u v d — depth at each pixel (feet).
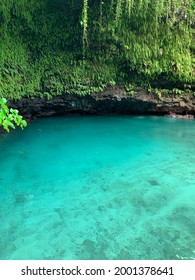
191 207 16.26
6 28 27.76
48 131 27.89
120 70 29.58
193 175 19.56
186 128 28.55
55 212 15.83
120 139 25.95
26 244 13.57
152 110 31.42
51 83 29.30
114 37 28.63
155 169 20.40
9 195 17.25
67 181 18.93
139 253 13.15
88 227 14.76
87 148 24.08
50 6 28.43
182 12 28.58
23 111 29.63
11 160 21.79
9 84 27.61
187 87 29.91
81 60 29.37
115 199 16.98
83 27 28.40
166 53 28.99
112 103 30.81
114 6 28.19
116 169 20.51
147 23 28.53
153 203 16.60
